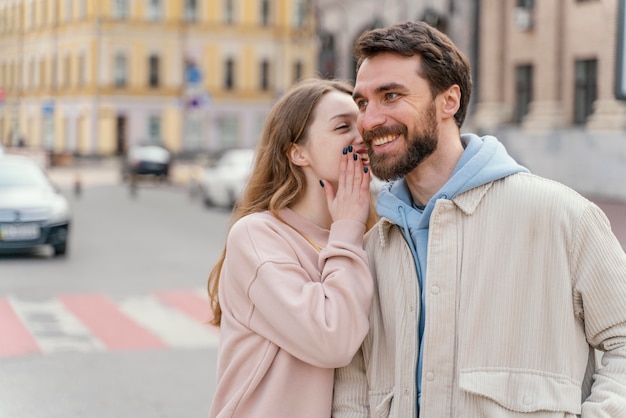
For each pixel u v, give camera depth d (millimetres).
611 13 24203
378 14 33531
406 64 2613
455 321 2600
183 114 60281
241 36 64500
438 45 2635
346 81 3080
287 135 2992
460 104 2699
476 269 2604
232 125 64875
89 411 7000
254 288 2781
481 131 27578
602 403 2514
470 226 2627
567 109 26000
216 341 9500
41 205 15984
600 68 24562
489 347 2570
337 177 2943
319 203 3025
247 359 2809
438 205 2625
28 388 7652
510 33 27734
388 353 2732
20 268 14914
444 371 2590
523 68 27578
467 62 2709
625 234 16188
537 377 2551
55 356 8805
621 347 2562
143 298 12164
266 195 3055
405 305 2686
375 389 2746
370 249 2871
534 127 26484
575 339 2596
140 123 59594
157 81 60469
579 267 2590
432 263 2621
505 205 2617
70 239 19375
